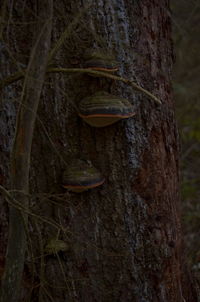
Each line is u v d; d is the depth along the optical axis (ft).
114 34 9.78
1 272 10.36
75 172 9.66
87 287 10.24
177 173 11.04
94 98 9.47
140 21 10.05
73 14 9.61
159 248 10.39
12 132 10.04
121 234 10.16
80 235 10.11
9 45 9.73
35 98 8.18
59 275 10.14
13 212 8.58
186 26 18.07
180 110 25.17
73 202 10.03
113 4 9.75
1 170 10.19
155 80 10.28
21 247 8.74
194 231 17.63
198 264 14.75
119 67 9.85
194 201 20.39
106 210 10.09
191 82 26.35
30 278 10.19
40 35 7.75
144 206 10.19
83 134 9.92
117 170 10.00
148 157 10.17
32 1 9.62
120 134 9.95
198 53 23.04
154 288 10.43
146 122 10.09
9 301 8.84
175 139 10.90
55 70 8.38
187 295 11.52
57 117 9.89
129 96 9.92
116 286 10.27
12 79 8.34
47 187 10.04
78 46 9.70
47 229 10.05
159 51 10.46
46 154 10.00
